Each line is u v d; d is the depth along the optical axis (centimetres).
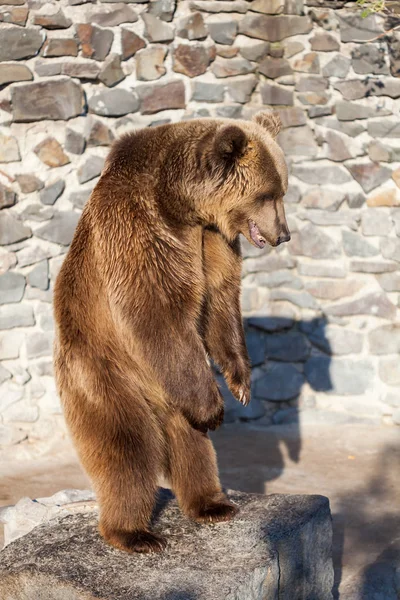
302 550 498
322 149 957
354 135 951
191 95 936
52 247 913
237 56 941
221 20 930
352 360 973
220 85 941
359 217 960
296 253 972
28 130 895
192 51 927
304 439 932
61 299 479
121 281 447
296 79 948
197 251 483
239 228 503
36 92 888
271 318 977
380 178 953
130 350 460
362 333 971
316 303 974
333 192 960
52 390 915
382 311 966
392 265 960
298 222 968
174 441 499
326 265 968
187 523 500
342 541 674
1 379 905
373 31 934
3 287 903
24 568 448
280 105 955
